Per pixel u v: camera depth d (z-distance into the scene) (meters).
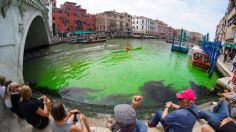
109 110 8.84
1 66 9.81
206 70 21.34
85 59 27.84
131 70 21.69
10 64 11.16
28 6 15.75
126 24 113.94
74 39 50.53
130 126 2.21
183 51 42.22
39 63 23.38
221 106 4.66
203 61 22.00
